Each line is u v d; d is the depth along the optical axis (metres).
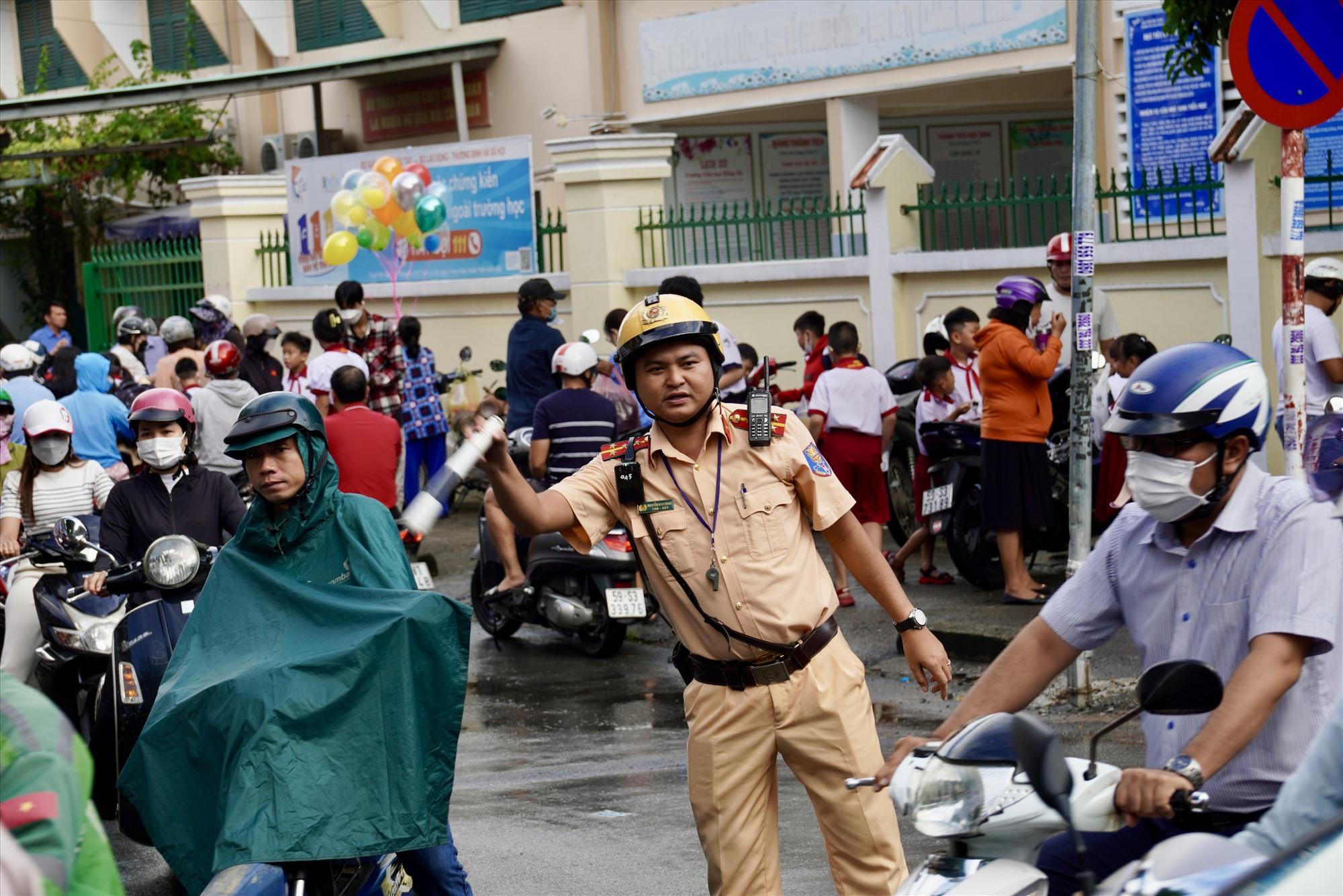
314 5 23.78
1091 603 3.82
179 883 6.39
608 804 6.87
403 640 4.58
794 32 18.12
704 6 18.91
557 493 4.59
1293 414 6.66
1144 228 12.82
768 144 20.50
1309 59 6.22
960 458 10.41
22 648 7.71
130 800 4.73
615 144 15.07
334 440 9.37
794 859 6.07
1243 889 2.59
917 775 3.29
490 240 16.50
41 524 8.38
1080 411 8.21
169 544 6.17
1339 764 2.91
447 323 17.20
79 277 26.27
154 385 13.59
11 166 25.22
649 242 15.26
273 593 4.83
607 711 8.59
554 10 20.47
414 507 4.12
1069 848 3.53
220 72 25.39
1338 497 5.89
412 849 4.54
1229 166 11.32
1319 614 3.40
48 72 28.38
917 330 13.54
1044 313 10.88
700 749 4.57
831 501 4.56
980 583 10.53
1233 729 3.31
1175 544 3.65
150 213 25.08
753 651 4.47
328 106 23.94
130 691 6.24
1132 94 14.92
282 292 18.52
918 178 13.74
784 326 14.40
